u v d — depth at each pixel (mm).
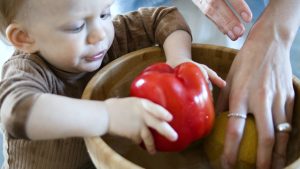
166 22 656
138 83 510
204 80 522
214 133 539
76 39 548
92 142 463
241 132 518
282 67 567
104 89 560
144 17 682
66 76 606
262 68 562
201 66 562
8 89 502
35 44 569
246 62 571
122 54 683
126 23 682
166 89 492
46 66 575
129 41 686
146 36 685
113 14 864
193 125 499
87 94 522
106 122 489
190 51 622
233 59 602
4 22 577
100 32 553
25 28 560
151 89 494
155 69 535
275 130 528
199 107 500
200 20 833
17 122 466
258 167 514
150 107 480
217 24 623
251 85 548
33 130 468
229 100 557
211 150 538
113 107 497
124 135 492
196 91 504
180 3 874
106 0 545
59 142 581
